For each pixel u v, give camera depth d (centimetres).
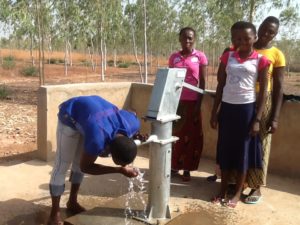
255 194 264
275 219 241
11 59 2022
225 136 253
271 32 251
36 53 2805
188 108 288
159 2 1298
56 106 329
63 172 218
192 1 1101
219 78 259
